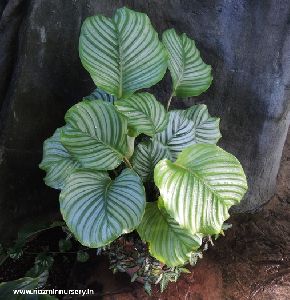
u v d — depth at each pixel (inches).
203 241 42.1
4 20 36.4
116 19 32.9
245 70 39.9
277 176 51.8
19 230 45.4
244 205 47.9
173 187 29.0
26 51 36.7
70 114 30.6
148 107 32.1
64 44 37.6
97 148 31.8
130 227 29.9
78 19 36.9
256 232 47.9
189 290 43.7
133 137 33.4
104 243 29.5
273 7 36.4
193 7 37.8
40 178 43.5
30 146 41.5
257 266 45.7
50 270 45.0
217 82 41.0
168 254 32.0
